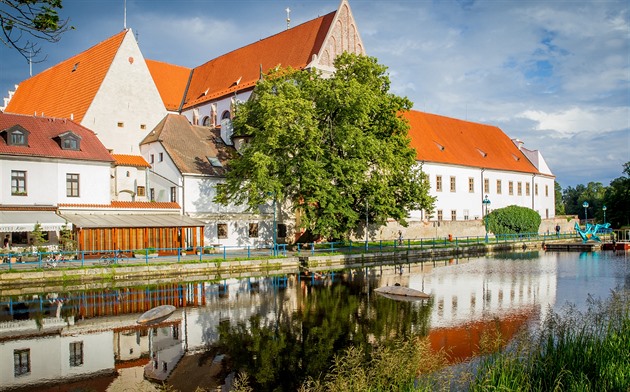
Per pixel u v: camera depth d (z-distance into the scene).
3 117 44.00
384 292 30.19
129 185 53.03
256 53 70.06
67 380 16.41
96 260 38.50
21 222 37.94
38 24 9.21
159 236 44.00
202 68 78.19
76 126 47.28
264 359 18.19
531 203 88.25
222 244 50.66
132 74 58.28
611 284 33.31
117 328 22.55
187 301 28.09
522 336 17.03
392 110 49.00
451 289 31.48
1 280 31.88
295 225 56.03
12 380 16.44
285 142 43.59
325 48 61.88
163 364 17.78
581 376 12.77
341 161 44.09
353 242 56.28
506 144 89.56
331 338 20.56
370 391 12.55
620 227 96.00
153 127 59.38
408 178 51.56
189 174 49.34
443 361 16.70
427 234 64.06
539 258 52.19
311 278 36.75
